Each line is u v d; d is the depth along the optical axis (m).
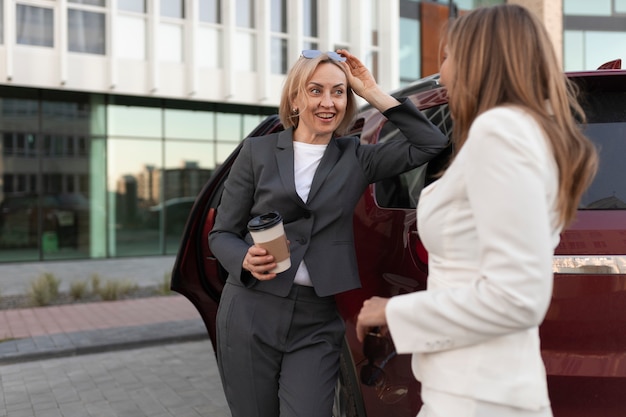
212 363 4.83
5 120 11.70
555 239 1.18
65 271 10.84
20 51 11.11
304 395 1.79
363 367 2.30
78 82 11.70
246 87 13.39
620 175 1.87
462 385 1.12
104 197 12.73
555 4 17.41
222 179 2.82
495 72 1.17
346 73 1.93
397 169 1.93
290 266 1.79
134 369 4.68
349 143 1.98
